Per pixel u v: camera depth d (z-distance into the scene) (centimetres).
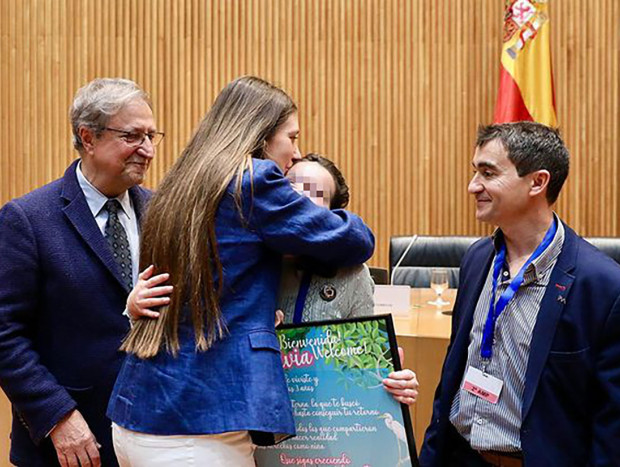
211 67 556
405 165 558
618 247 412
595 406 171
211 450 148
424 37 552
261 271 158
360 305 173
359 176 558
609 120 549
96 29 554
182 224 153
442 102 554
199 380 149
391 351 164
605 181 552
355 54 553
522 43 510
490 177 178
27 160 558
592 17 545
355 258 163
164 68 557
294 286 173
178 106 557
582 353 168
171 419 148
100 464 194
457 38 549
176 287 152
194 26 554
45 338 199
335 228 157
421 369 281
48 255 196
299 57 554
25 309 194
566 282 171
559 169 176
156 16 554
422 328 296
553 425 170
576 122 550
